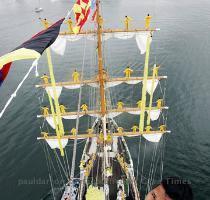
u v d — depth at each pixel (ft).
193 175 116.37
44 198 110.73
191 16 330.75
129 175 99.14
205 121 144.87
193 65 202.49
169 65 204.95
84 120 152.05
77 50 237.86
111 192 94.84
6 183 117.39
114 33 86.63
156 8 388.57
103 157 96.94
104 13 376.89
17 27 330.75
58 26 37.60
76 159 129.80
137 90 173.99
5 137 142.00
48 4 471.62
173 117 149.07
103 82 88.94
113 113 98.53
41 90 181.06
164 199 14.06
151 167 122.21
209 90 170.30
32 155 131.23
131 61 214.07
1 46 263.49
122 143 112.78
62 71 204.85
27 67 213.05
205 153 126.31
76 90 177.47
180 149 129.59
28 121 153.38
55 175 120.57
